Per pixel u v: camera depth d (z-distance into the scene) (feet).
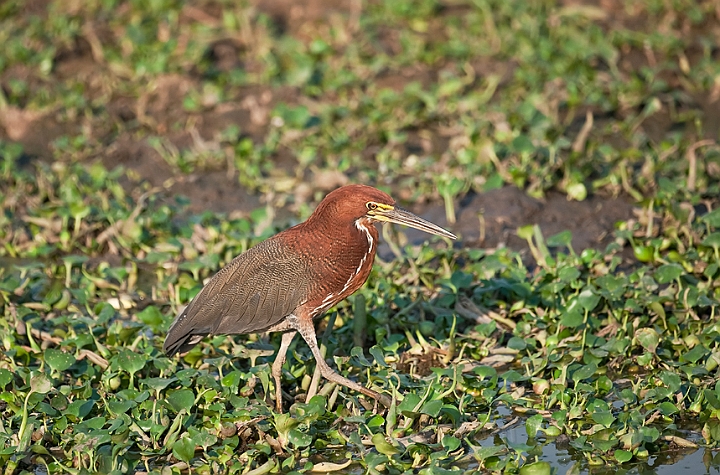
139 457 32.48
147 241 48.75
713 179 51.65
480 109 60.95
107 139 61.72
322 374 34.53
